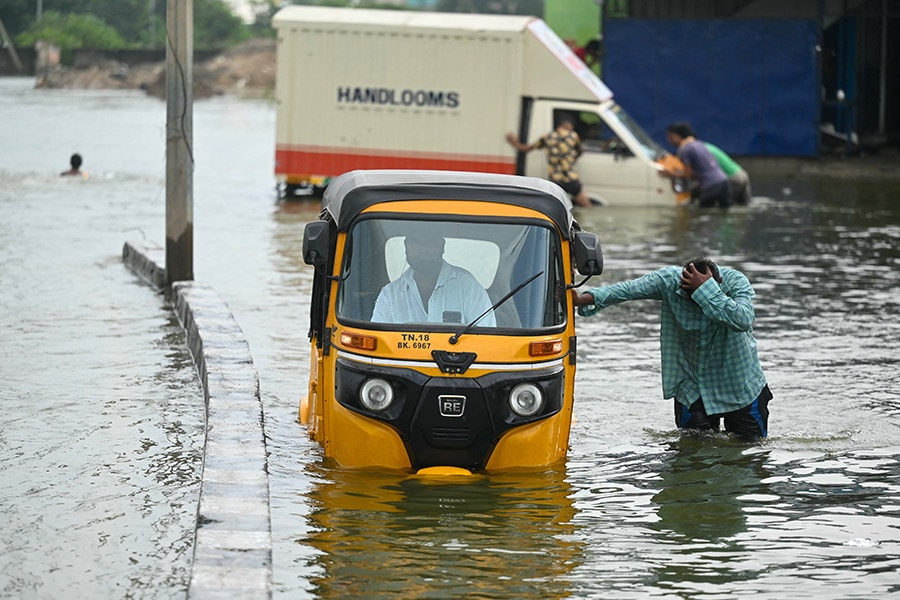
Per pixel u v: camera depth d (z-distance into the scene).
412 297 24.75
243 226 63.34
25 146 115.44
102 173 90.62
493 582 19.45
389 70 74.25
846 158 101.81
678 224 66.38
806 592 19.30
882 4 103.12
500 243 25.12
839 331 39.41
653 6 106.44
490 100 73.62
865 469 25.75
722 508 23.22
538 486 24.20
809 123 99.88
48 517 21.86
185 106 42.38
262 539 19.44
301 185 79.81
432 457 24.41
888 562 20.58
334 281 25.23
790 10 105.75
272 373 32.97
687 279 27.06
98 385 30.97
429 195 25.30
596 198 73.88
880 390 32.16
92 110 179.12
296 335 37.66
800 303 44.19
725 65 99.88
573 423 29.02
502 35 73.00
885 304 44.06
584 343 38.00
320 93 75.00
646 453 26.70
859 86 104.00
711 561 20.55
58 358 33.75
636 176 73.38
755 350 27.97
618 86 100.88
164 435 26.86
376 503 22.92
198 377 31.94
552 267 25.19
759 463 26.09
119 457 25.31
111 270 49.00
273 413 29.14
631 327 40.53
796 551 21.06
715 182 73.44
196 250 54.91
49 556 20.11
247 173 93.38
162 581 19.16
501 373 24.22
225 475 22.61
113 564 19.81
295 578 19.38
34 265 49.91
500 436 24.48
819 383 32.88
